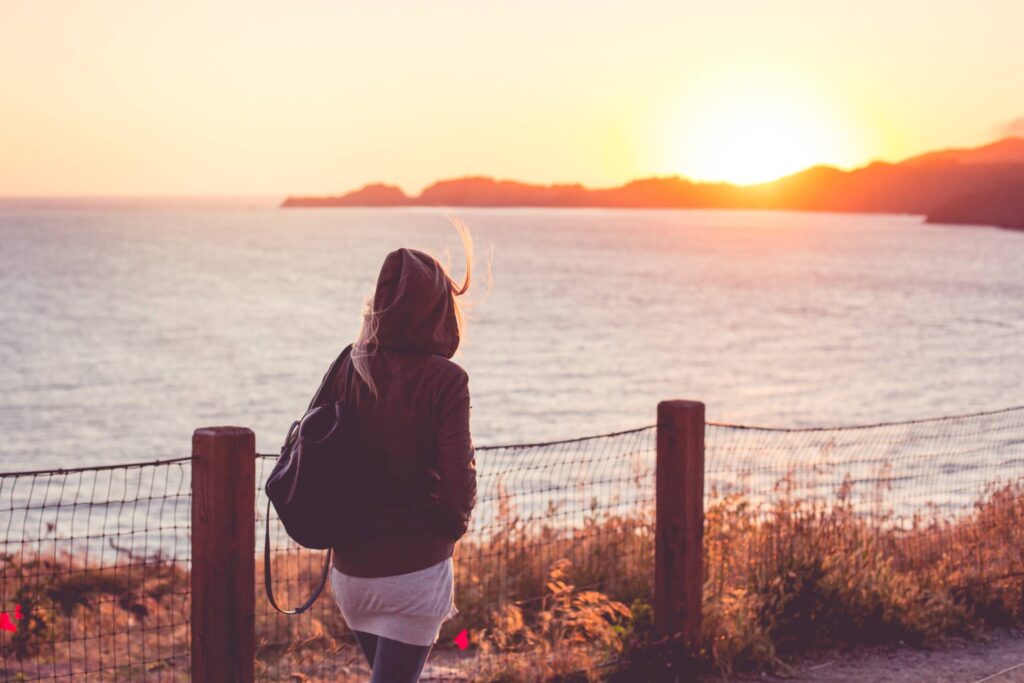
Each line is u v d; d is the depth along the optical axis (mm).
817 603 6027
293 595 8383
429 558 3115
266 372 56156
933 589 6543
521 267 162250
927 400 44188
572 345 67812
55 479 29234
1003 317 87375
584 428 38594
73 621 7871
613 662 5262
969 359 59531
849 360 59531
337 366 3324
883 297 109438
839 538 6781
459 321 3283
